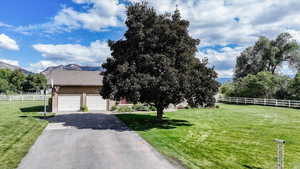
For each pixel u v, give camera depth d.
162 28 15.18
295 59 47.47
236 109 28.52
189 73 15.39
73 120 17.94
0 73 70.62
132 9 16.00
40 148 9.59
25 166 7.40
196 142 11.09
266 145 10.66
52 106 24.91
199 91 15.37
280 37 48.66
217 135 12.81
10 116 19.45
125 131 13.65
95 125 15.72
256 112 25.12
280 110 27.38
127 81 14.10
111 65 16.45
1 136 11.58
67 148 9.66
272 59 49.12
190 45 16.38
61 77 26.75
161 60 14.41
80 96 25.88
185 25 16.17
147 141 11.11
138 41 15.55
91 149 9.55
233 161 8.25
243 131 14.02
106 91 15.89
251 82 38.50
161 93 14.72
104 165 7.61
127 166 7.54
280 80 37.38
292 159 8.69
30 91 70.31
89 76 28.16
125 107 25.92
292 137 12.45
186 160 8.26
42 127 14.48
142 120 18.31
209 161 8.20
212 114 23.08
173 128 14.86
